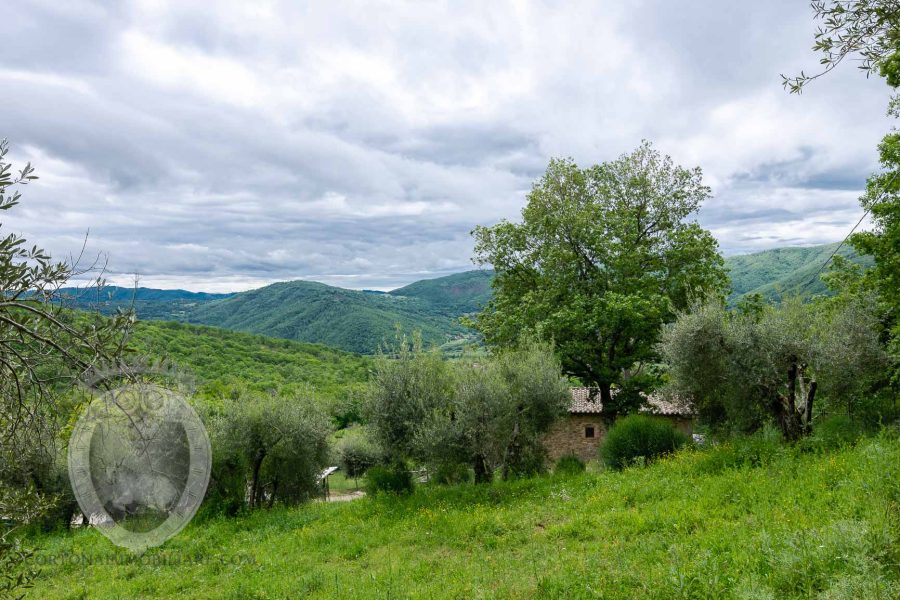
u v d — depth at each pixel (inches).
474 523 482.6
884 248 699.4
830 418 564.1
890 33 153.6
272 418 716.0
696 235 1004.6
